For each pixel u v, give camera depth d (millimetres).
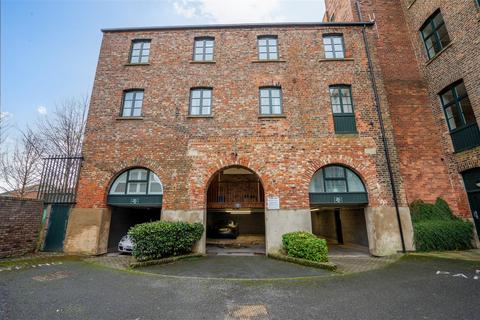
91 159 9773
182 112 10273
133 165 9656
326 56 11164
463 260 6992
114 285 5250
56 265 6973
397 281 5469
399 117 10586
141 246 7102
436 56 10438
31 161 16656
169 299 4461
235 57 11023
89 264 7250
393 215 8906
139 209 13344
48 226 9180
